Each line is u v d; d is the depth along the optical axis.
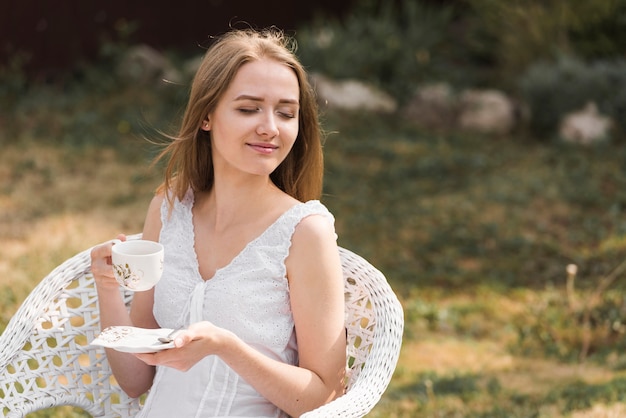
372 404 2.55
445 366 5.68
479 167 9.98
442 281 7.34
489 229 8.30
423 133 11.12
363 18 13.52
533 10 12.20
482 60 13.00
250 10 13.23
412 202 9.02
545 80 11.08
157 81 11.74
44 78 11.62
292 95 2.70
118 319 2.83
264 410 2.69
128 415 3.01
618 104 10.87
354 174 9.70
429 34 12.92
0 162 9.30
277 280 2.69
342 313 2.69
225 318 2.68
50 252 6.90
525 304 6.86
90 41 11.96
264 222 2.77
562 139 10.80
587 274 7.44
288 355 2.74
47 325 4.43
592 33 12.01
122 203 8.52
